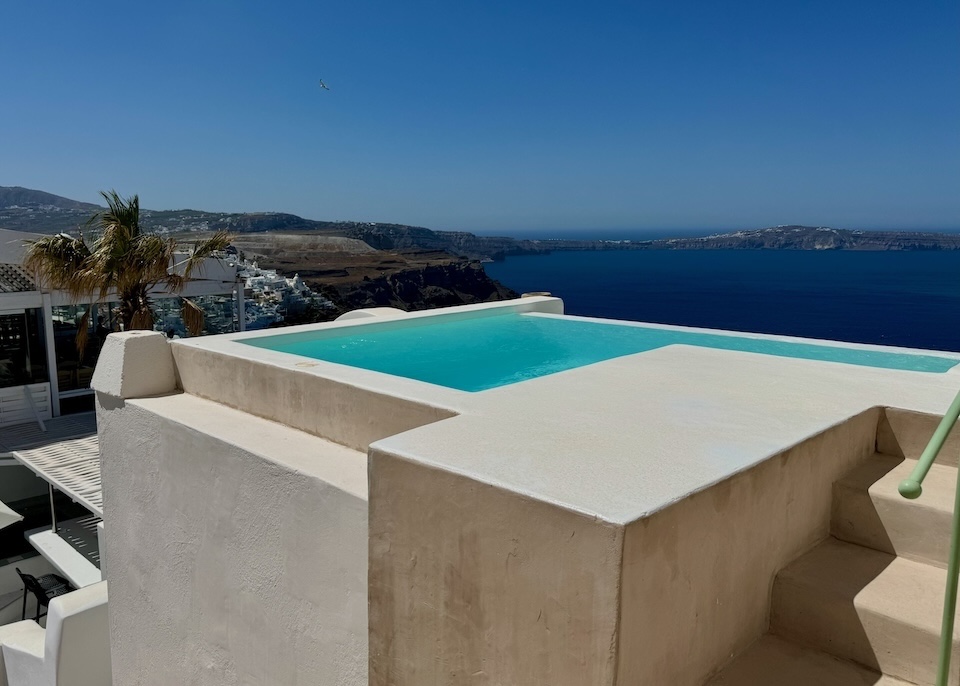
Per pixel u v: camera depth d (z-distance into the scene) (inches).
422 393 131.3
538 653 71.2
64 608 236.5
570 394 119.2
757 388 125.1
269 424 162.7
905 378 136.7
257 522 143.2
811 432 96.3
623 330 330.6
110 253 499.2
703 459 83.1
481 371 260.1
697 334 308.7
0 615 441.7
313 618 131.6
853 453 109.2
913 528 95.7
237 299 691.4
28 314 551.8
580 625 66.9
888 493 98.2
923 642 78.2
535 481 74.1
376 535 88.4
